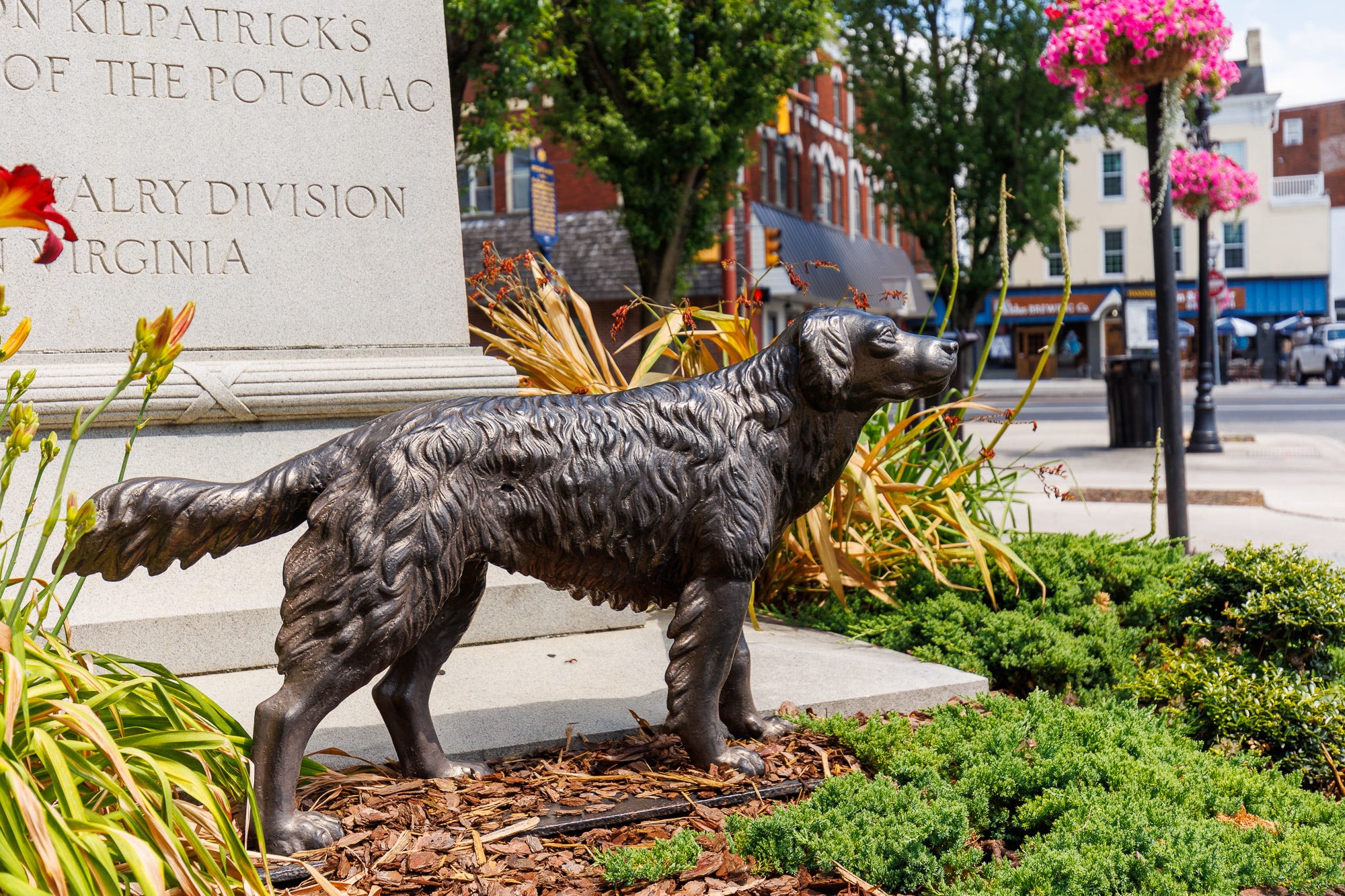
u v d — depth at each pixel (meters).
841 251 34.31
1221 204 15.48
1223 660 4.46
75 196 4.66
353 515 2.90
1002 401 33.06
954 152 23.86
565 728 3.78
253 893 2.43
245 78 4.93
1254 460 15.28
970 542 5.16
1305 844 3.11
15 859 2.05
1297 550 4.69
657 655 4.80
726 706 3.68
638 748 3.63
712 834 3.02
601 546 3.20
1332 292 49.50
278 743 2.86
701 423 3.27
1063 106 23.47
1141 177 7.57
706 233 19.28
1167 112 6.86
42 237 4.61
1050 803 3.14
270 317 4.96
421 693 3.33
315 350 5.04
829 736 3.73
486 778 3.39
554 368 5.88
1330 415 24.59
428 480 2.96
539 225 14.26
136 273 4.75
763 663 4.60
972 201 24.20
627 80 17.98
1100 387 41.62
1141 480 13.18
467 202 27.94
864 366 3.36
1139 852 2.87
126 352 4.72
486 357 5.27
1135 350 42.84
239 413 4.75
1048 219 23.91
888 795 3.05
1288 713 4.05
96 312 4.68
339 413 4.94
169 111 4.81
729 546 3.25
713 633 3.31
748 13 17.27
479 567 3.28
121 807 2.34
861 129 25.70
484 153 15.54
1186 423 22.09
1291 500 11.38
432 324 5.25
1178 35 6.62
